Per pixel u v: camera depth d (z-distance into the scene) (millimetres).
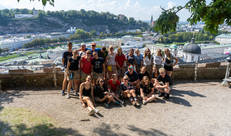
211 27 2908
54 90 7320
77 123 4805
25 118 4805
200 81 8922
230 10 2488
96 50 7367
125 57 7672
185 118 5273
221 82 8773
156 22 3139
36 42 157125
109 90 6371
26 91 7105
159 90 6762
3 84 7324
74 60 6348
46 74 7637
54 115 5195
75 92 6848
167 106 6066
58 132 4266
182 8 3021
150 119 5180
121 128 4648
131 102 6199
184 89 7727
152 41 163375
